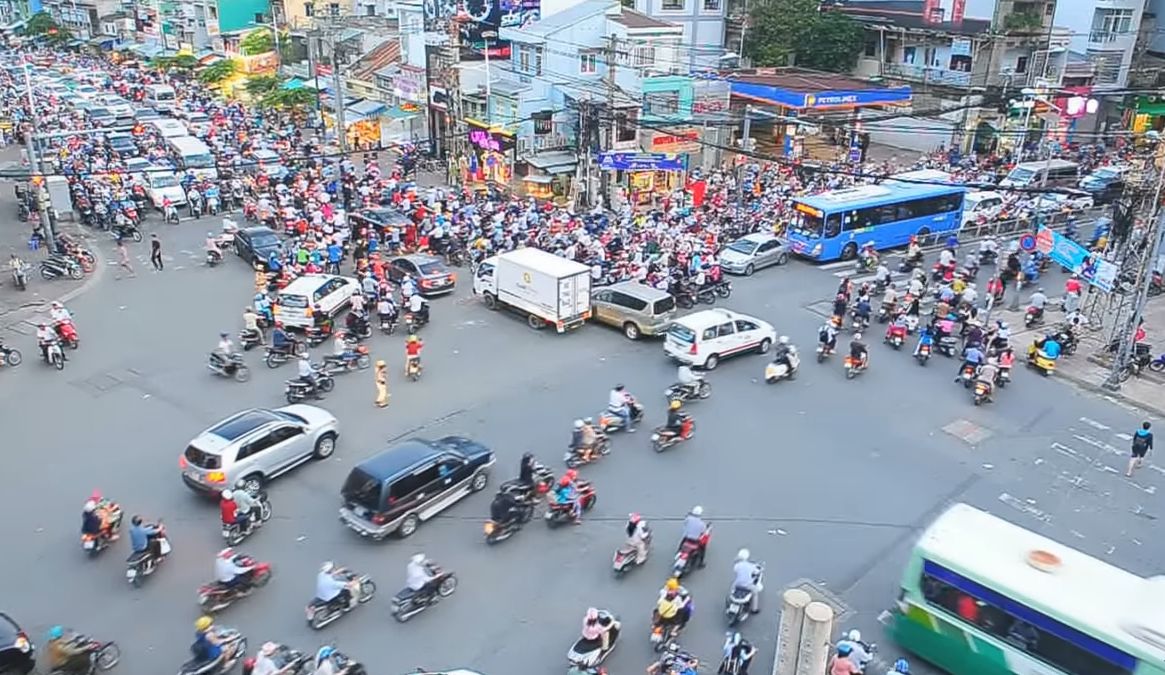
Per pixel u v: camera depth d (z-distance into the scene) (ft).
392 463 68.03
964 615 52.34
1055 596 48.98
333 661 52.21
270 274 124.36
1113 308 115.65
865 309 108.58
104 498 73.15
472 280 128.88
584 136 162.61
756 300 122.52
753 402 91.81
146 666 55.42
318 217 145.38
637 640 58.23
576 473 75.15
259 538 68.18
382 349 104.17
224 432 73.20
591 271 113.80
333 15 256.11
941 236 151.12
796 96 187.73
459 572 64.75
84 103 236.02
